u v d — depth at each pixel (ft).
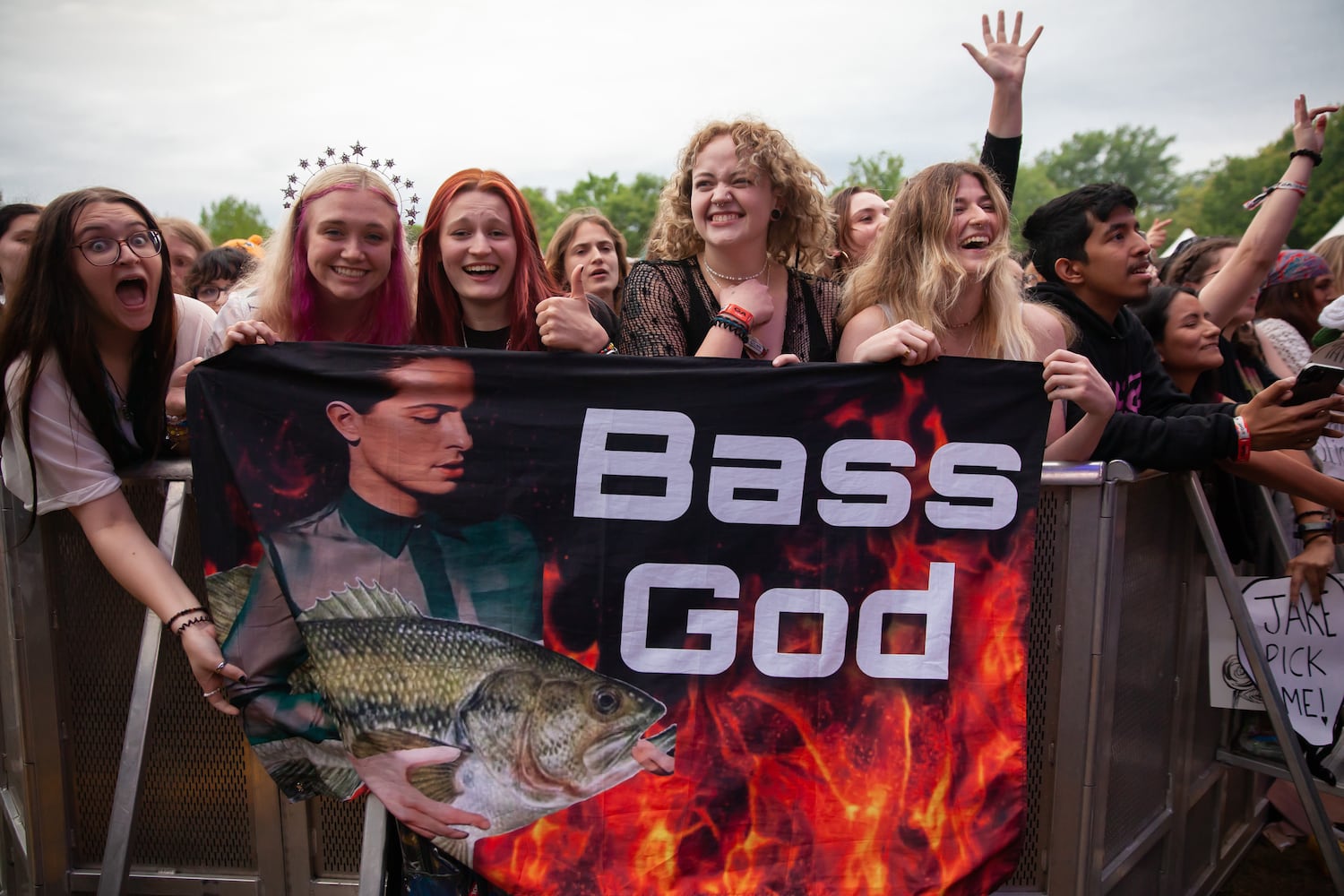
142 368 7.41
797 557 7.09
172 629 6.76
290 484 6.79
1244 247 10.82
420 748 6.84
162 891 7.86
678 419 7.00
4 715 9.50
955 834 7.06
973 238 8.24
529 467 6.93
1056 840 7.57
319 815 7.80
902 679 7.13
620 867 6.93
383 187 7.71
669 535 7.02
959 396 7.11
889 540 7.13
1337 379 7.21
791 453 7.06
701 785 7.00
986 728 7.09
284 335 7.72
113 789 7.88
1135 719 8.34
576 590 6.96
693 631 7.04
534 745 6.91
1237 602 7.99
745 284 8.23
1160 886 9.20
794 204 8.92
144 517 7.63
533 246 7.93
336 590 6.80
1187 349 10.12
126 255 6.94
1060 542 7.43
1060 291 9.58
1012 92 10.88
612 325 10.62
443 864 7.11
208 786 7.80
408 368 6.86
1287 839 11.54
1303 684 8.82
